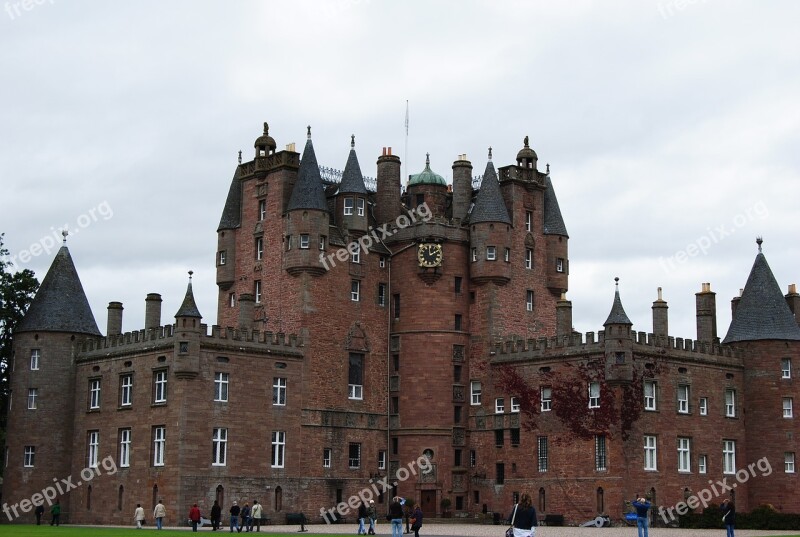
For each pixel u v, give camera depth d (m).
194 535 64.12
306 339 92.06
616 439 85.56
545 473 90.06
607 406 86.44
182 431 82.94
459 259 98.81
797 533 77.31
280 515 87.94
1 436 97.81
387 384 97.62
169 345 85.19
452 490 95.06
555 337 91.25
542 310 101.62
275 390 89.44
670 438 89.44
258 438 87.56
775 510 89.25
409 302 97.81
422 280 97.50
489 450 94.88
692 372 92.62
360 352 96.00
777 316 97.69
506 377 94.38
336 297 94.88
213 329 85.88
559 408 89.69
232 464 85.56
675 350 91.38
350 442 93.75
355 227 97.00
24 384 94.75
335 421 92.94
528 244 101.44
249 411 87.25
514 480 92.25
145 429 86.25
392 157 101.81
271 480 87.81
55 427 93.56
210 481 83.94
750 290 99.75
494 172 100.06
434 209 102.12
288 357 90.44
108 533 65.19
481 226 98.31
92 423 91.69
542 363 91.81
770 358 96.56
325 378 93.00
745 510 94.94
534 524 41.12
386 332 98.38
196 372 84.00
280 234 95.75
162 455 84.56
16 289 103.38
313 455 90.94
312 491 90.38
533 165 103.81
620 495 84.75
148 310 93.25
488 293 97.62
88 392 92.88
